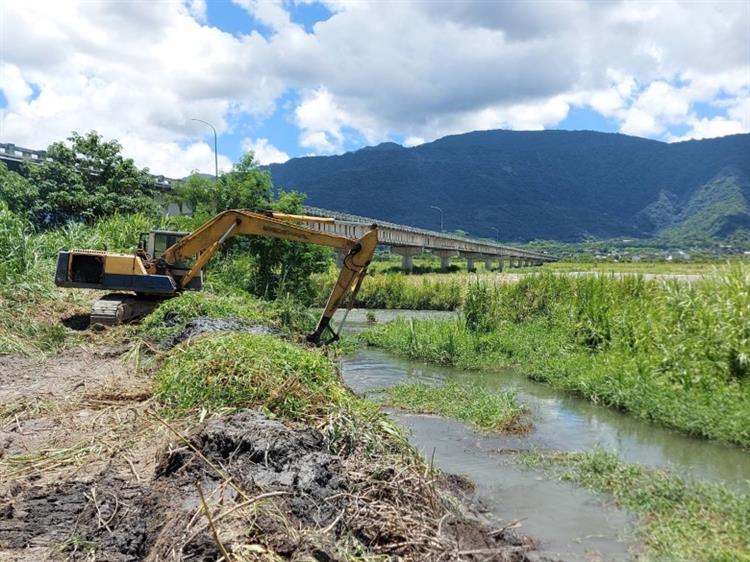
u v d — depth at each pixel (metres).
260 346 7.92
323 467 5.33
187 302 13.52
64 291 16.48
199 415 6.77
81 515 4.72
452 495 6.40
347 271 13.45
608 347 14.45
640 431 9.56
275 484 4.82
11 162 31.14
